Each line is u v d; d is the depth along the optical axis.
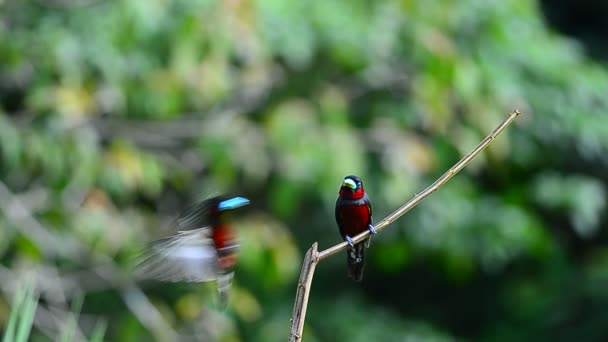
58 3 11.61
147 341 12.40
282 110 11.77
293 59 12.80
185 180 12.35
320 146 11.59
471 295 20.11
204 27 9.98
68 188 11.57
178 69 10.05
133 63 11.59
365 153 13.41
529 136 15.48
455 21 12.19
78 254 11.70
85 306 14.75
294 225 16.69
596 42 20.14
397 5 11.52
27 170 11.58
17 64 11.41
